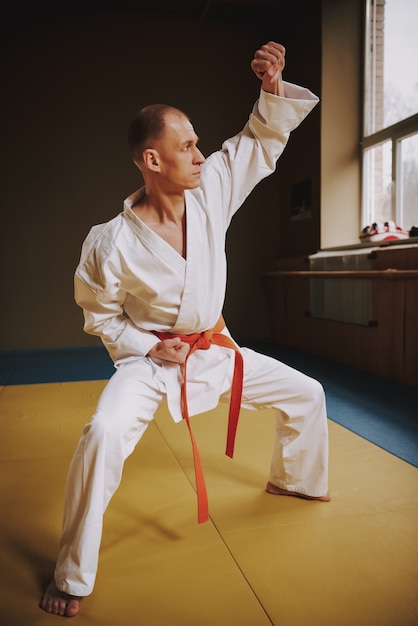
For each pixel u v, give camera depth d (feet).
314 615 4.84
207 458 8.87
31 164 21.01
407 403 12.08
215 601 5.08
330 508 6.94
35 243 21.22
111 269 5.52
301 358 18.22
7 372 16.99
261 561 5.74
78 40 21.01
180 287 5.70
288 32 21.08
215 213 5.96
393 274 13.75
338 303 17.04
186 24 21.71
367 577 5.41
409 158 16.14
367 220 18.61
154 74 21.61
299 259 19.66
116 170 21.61
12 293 21.17
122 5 20.94
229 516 6.78
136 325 6.11
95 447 5.09
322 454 7.01
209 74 22.00
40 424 11.02
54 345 21.57
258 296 23.00
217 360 6.29
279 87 5.90
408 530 6.33
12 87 20.68
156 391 5.90
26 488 7.80
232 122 22.30
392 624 4.71
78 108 21.18
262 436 9.95
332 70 18.38
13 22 20.53
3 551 6.10
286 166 21.67
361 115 18.56
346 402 12.34
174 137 5.25
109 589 5.31
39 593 5.32
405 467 8.27
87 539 5.02
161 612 4.94
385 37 17.22
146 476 8.16
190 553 5.94
